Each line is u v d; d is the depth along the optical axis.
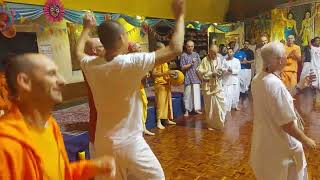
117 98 1.85
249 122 6.12
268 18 10.64
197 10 9.62
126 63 1.76
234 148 4.59
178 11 1.75
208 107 5.75
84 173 1.25
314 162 3.85
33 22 6.04
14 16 4.26
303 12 9.66
